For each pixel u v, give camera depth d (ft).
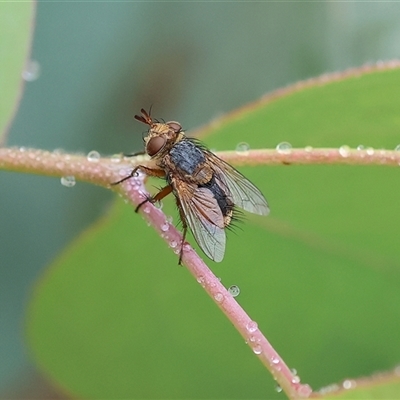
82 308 0.60
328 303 0.60
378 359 0.60
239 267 0.60
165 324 0.60
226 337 0.60
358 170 0.58
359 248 0.60
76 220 0.67
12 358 0.66
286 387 0.52
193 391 0.61
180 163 0.58
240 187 0.59
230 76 0.69
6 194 0.67
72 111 0.68
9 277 0.66
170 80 0.69
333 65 0.67
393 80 0.55
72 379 0.61
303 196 0.59
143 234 0.59
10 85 0.56
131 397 0.61
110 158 0.56
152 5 0.69
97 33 0.69
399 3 0.67
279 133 0.57
